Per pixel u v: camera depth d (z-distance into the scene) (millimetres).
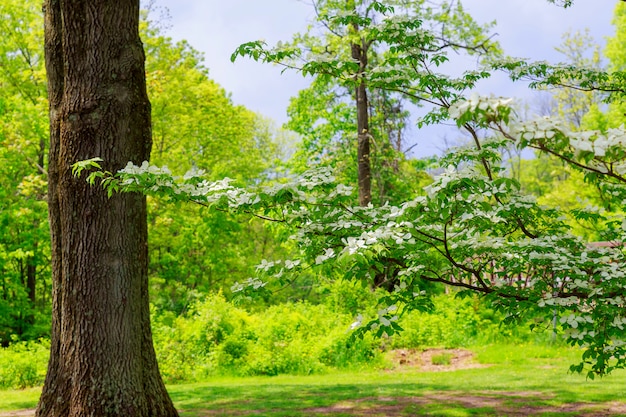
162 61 20422
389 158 21375
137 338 6551
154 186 4539
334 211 4887
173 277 25734
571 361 12961
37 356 13141
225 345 14344
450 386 10344
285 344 14953
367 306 16922
